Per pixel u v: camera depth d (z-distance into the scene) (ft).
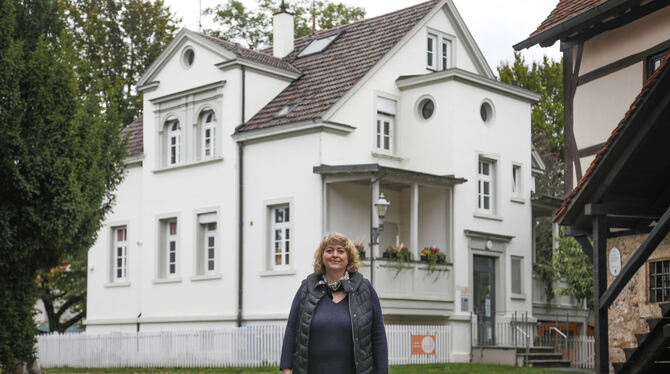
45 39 61.93
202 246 95.50
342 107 86.22
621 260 55.01
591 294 92.73
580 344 86.38
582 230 52.90
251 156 90.43
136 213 102.78
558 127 155.12
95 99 66.95
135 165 103.40
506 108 94.89
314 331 24.38
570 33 61.36
